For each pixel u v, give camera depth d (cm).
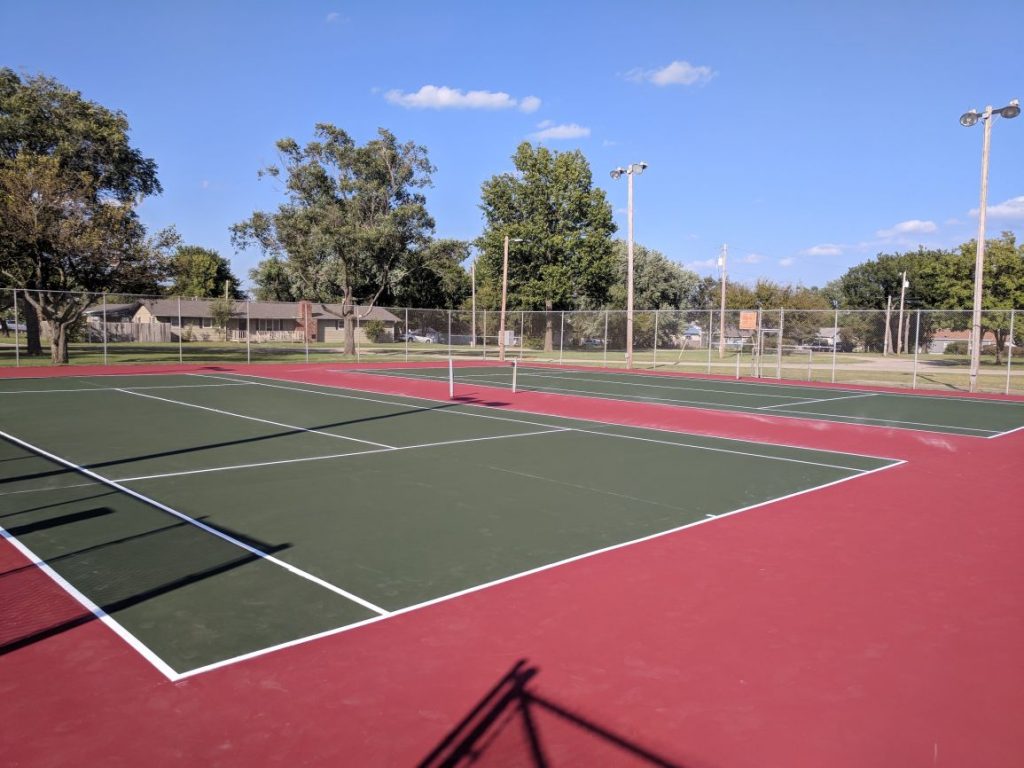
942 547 734
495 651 479
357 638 495
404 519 809
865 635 516
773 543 741
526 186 5634
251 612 538
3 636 490
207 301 8075
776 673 455
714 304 8550
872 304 8906
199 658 460
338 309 6488
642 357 5050
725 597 586
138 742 364
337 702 408
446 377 3077
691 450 1326
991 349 4625
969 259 4500
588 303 6450
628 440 1432
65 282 3406
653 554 698
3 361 3466
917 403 2259
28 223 3138
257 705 403
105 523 773
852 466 1190
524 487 986
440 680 437
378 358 4553
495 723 389
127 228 3403
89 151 3931
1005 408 2133
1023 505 926
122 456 1153
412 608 551
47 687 419
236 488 947
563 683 437
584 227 5797
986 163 2548
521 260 5716
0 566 634
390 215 4538
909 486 1037
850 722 398
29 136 3775
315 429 1491
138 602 554
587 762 356
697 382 3044
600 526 795
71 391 2200
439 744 368
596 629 518
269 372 3244
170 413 1709
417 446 1305
